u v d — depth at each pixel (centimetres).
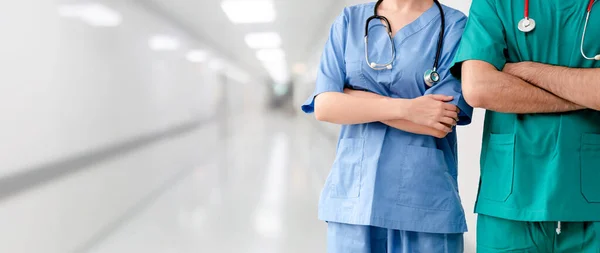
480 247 111
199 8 820
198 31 1004
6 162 300
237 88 1942
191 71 988
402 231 113
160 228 322
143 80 634
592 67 101
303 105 128
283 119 2141
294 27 1109
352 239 115
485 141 115
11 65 311
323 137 869
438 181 112
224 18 962
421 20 119
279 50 1648
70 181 372
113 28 513
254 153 766
